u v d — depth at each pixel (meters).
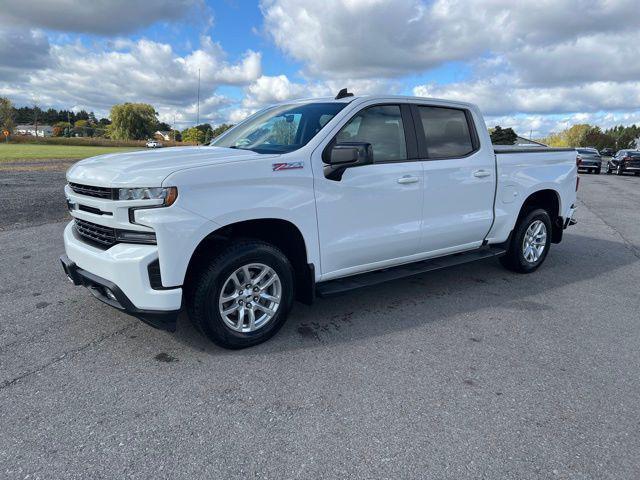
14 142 65.50
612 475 2.31
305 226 3.63
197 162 3.25
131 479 2.21
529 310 4.54
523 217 5.62
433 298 4.82
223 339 3.41
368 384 3.11
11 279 5.06
